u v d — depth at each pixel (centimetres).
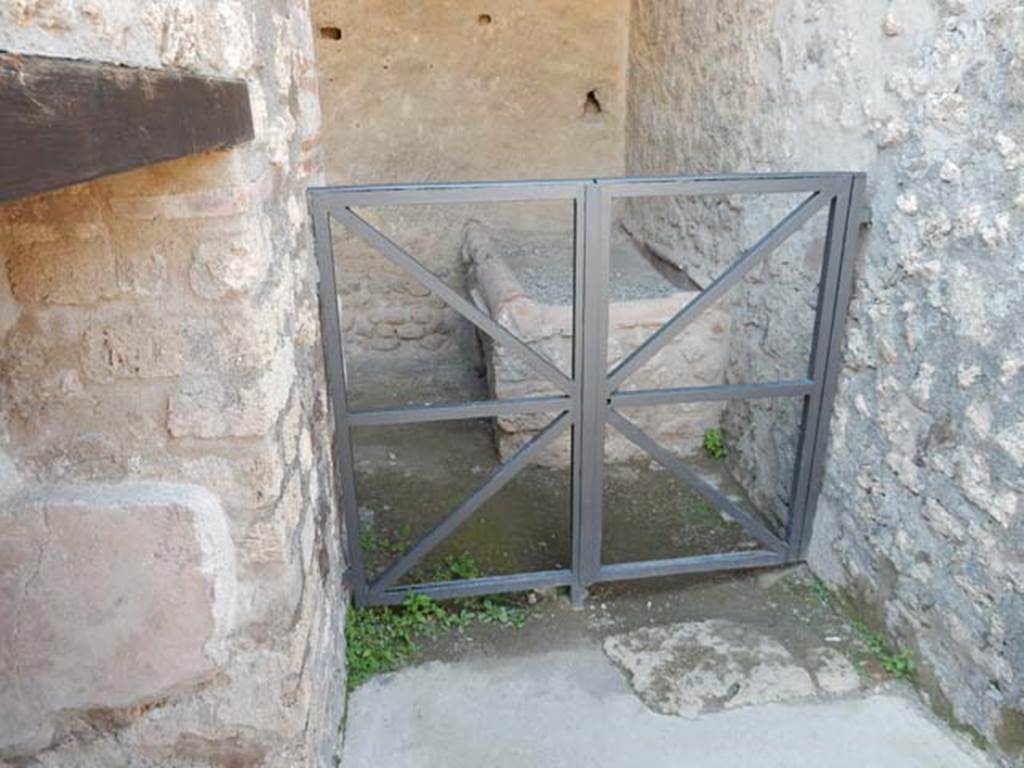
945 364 167
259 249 111
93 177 60
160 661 121
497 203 396
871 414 195
